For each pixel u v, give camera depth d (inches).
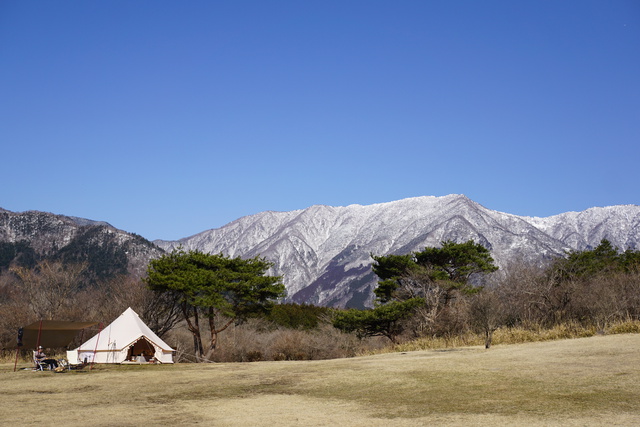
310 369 866.8
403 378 685.3
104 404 573.0
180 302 1625.2
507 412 454.9
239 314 1750.7
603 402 466.3
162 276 1547.7
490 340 1030.4
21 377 829.2
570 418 418.3
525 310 1360.7
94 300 1952.5
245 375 821.2
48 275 1899.6
